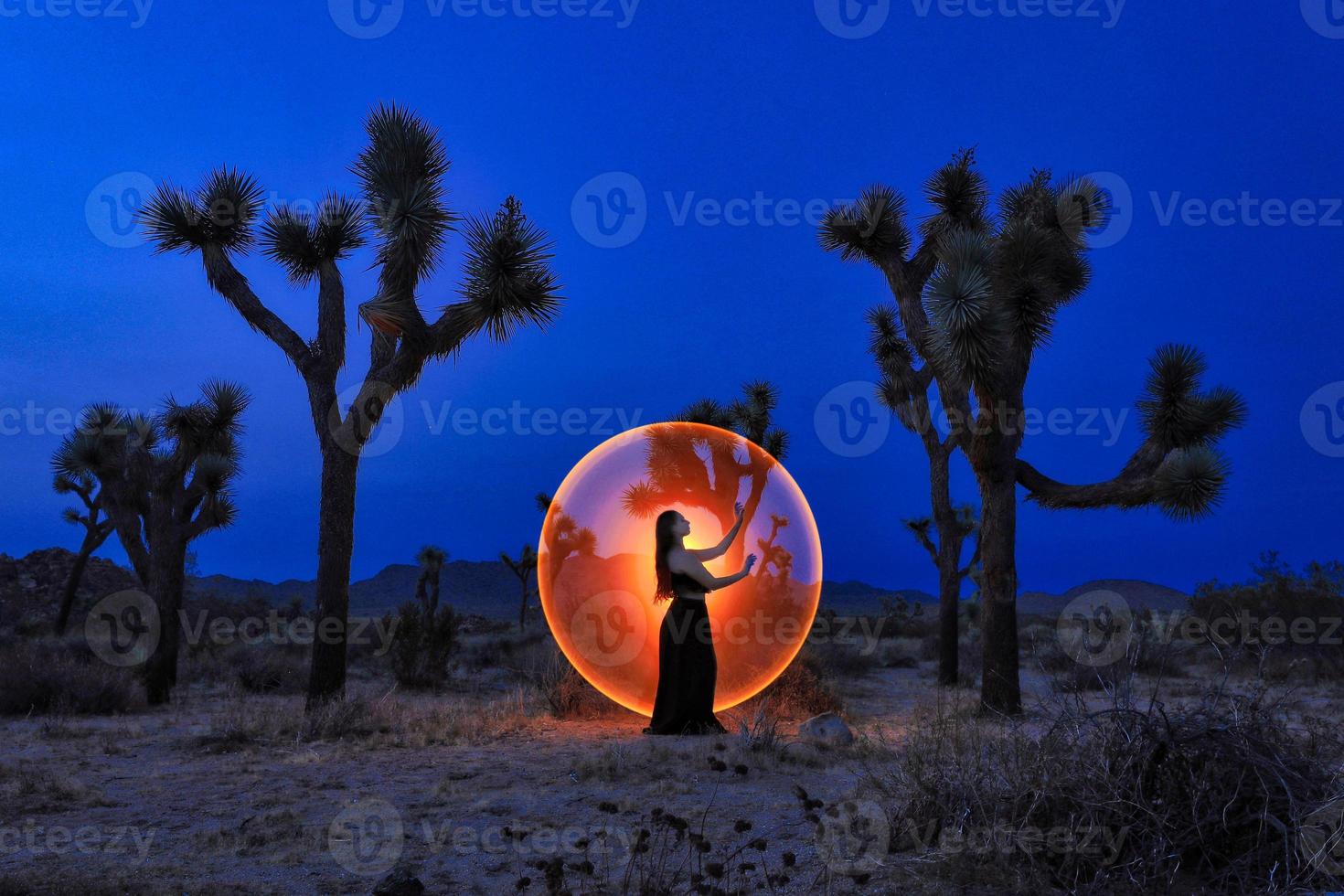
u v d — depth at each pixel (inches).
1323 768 163.8
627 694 456.8
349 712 364.5
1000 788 172.7
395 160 440.5
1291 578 657.6
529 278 442.3
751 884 157.2
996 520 427.5
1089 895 142.9
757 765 277.7
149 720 419.2
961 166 512.4
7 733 366.3
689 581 377.4
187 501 527.8
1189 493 423.8
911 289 477.7
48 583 1512.1
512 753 314.5
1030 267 446.9
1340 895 137.4
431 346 435.8
